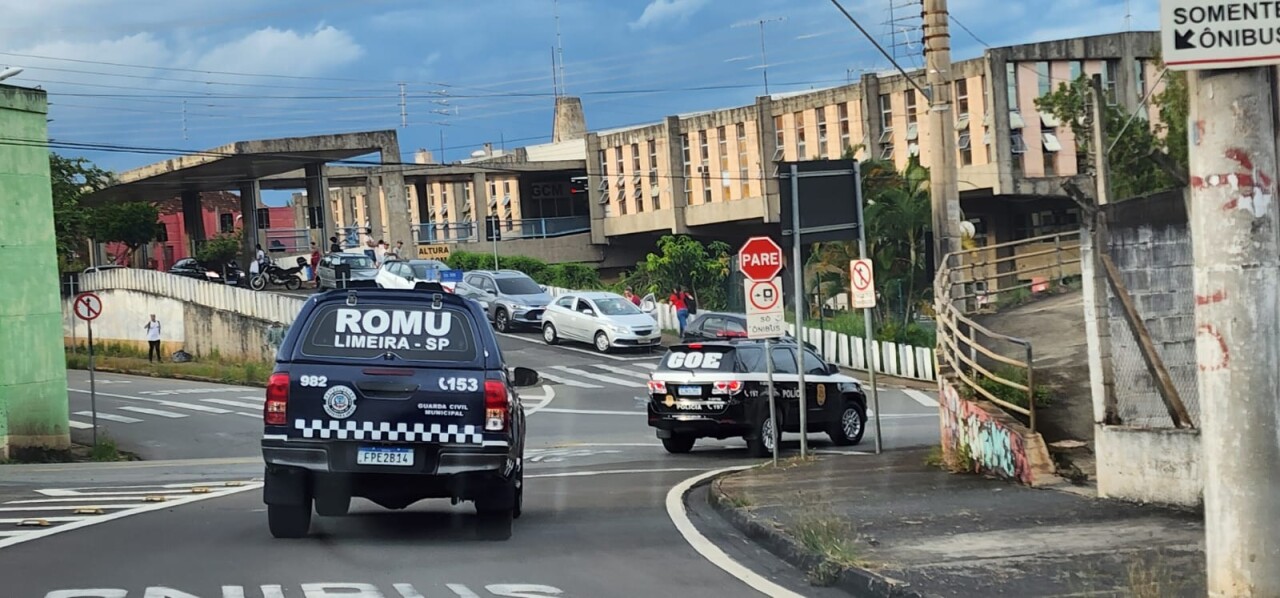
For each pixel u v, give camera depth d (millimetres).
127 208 91375
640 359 51250
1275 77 10430
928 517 13688
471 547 13047
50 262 32812
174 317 60438
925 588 9930
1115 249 15172
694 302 59656
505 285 60281
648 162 85250
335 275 59531
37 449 31781
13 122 32312
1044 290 39156
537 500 17656
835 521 12555
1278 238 7410
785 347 26844
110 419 38469
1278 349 7289
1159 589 9141
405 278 59094
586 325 53406
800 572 11688
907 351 46625
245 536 13680
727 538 13781
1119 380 14836
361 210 126250
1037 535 12219
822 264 53625
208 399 43375
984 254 66625
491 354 13125
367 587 10695
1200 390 7523
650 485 19734
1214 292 7348
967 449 18281
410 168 89125
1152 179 35281
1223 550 7352
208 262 93938
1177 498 13484
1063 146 62625
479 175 92562
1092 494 14766
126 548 12805
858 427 28062
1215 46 7195
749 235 83438
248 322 55844
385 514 15977
